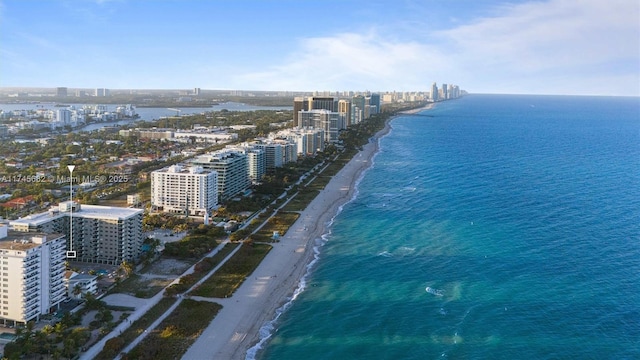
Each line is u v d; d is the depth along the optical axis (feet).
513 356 643.86
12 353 606.96
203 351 654.94
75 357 617.21
